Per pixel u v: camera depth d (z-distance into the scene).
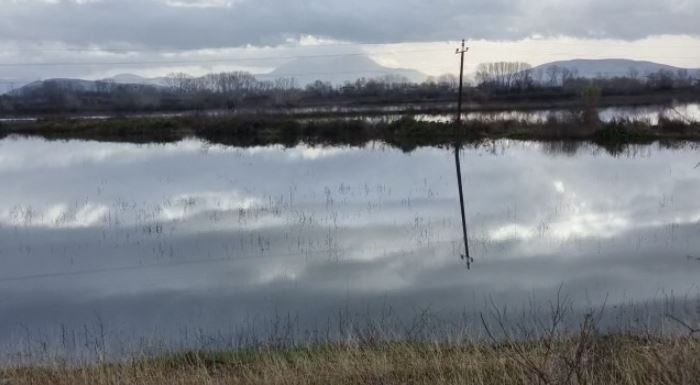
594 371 5.79
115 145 50.00
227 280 14.53
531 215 20.89
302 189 26.70
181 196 25.33
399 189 26.28
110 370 7.94
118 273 15.26
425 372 7.31
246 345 9.95
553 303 12.12
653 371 5.97
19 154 43.50
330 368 7.65
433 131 48.47
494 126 48.09
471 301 12.54
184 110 80.44
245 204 23.39
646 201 22.94
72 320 12.22
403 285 13.83
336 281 14.24
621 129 43.72
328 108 70.50
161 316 12.29
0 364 8.94
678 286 13.26
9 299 13.49
